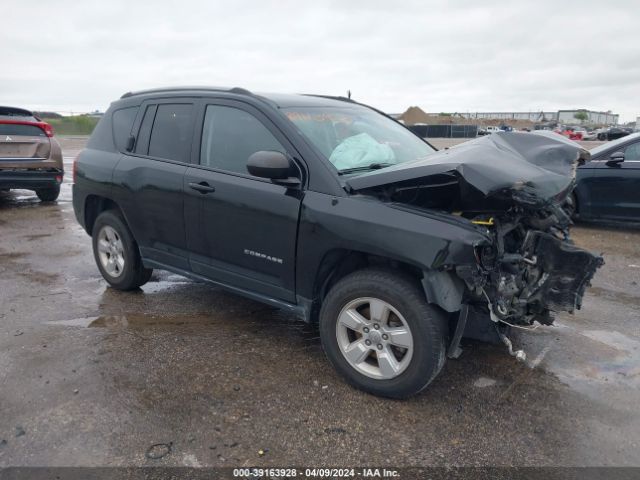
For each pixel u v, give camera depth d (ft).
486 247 10.27
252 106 12.88
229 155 13.15
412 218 10.16
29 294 16.83
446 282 10.05
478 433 9.77
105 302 16.17
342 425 9.93
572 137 143.33
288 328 14.37
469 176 9.87
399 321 10.68
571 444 9.48
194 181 13.46
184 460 8.84
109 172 15.84
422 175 10.21
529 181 10.17
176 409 10.32
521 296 10.93
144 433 9.54
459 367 12.31
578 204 28.19
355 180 11.01
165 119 14.88
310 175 11.53
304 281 11.75
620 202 26.84
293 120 12.42
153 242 15.16
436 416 10.29
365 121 14.53
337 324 11.28
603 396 11.13
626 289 18.20
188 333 13.92
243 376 11.66
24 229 26.81
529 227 11.38
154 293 17.04
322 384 11.39
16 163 30.94
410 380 10.38
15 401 10.50
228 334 13.91
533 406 10.71
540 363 12.58
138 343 13.24
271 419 10.06
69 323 14.48
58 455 8.91
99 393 10.84
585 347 13.50
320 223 11.09
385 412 10.38
